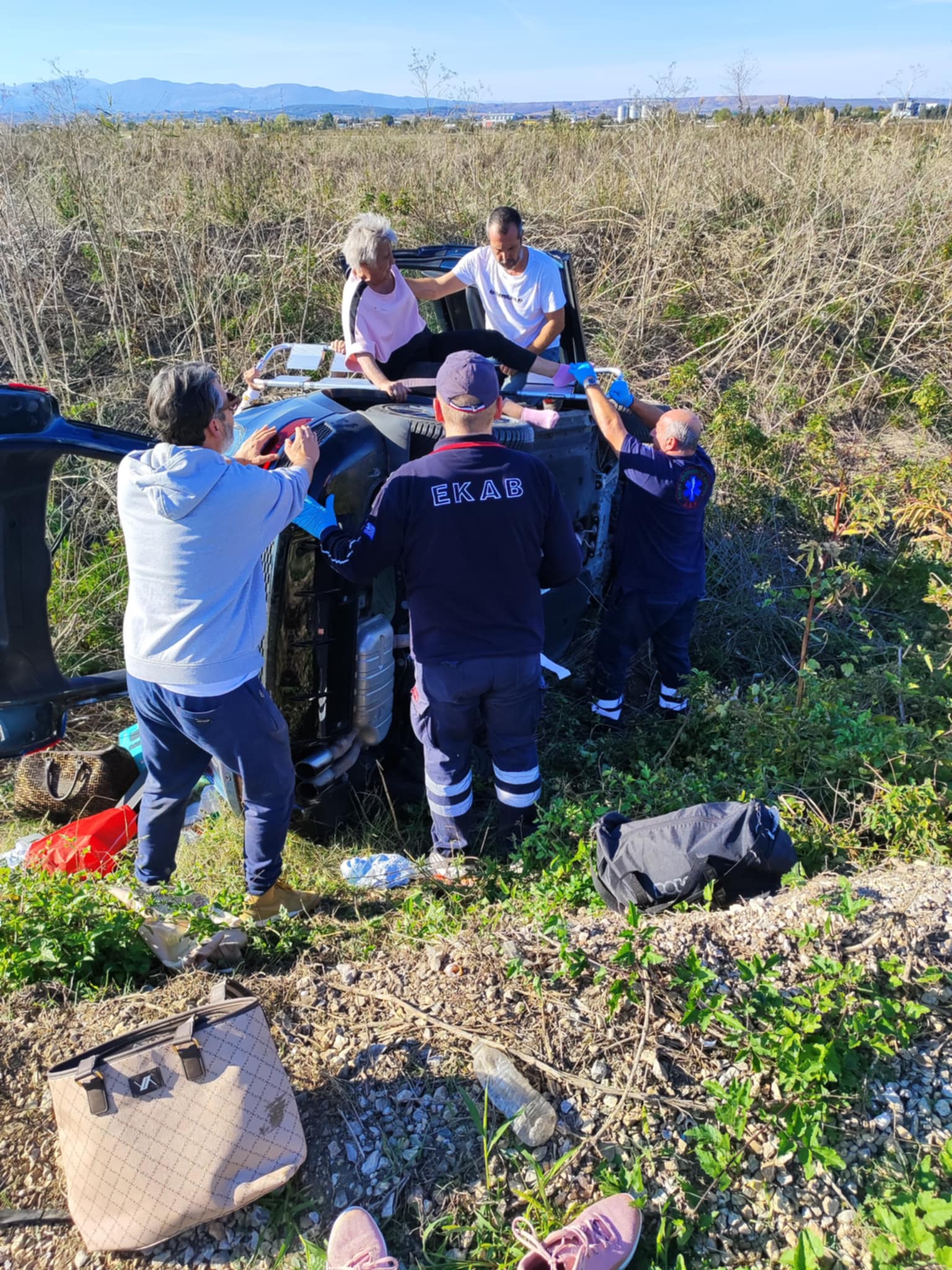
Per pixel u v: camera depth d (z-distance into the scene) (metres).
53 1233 2.15
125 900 3.07
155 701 2.80
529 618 3.31
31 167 8.45
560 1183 2.22
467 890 3.47
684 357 8.24
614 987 2.49
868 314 8.38
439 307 5.88
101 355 7.12
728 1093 2.32
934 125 12.29
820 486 6.75
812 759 3.91
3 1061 2.51
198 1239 2.15
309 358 4.34
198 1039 2.11
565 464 4.70
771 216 9.73
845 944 2.75
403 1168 2.26
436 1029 2.57
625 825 3.27
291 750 3.42
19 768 4.03
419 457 3.64
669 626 4.65
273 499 2.71
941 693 4.48
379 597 3.68
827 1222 2.16
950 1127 2.34
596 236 9.57
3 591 3.41
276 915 3.17
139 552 2.68
